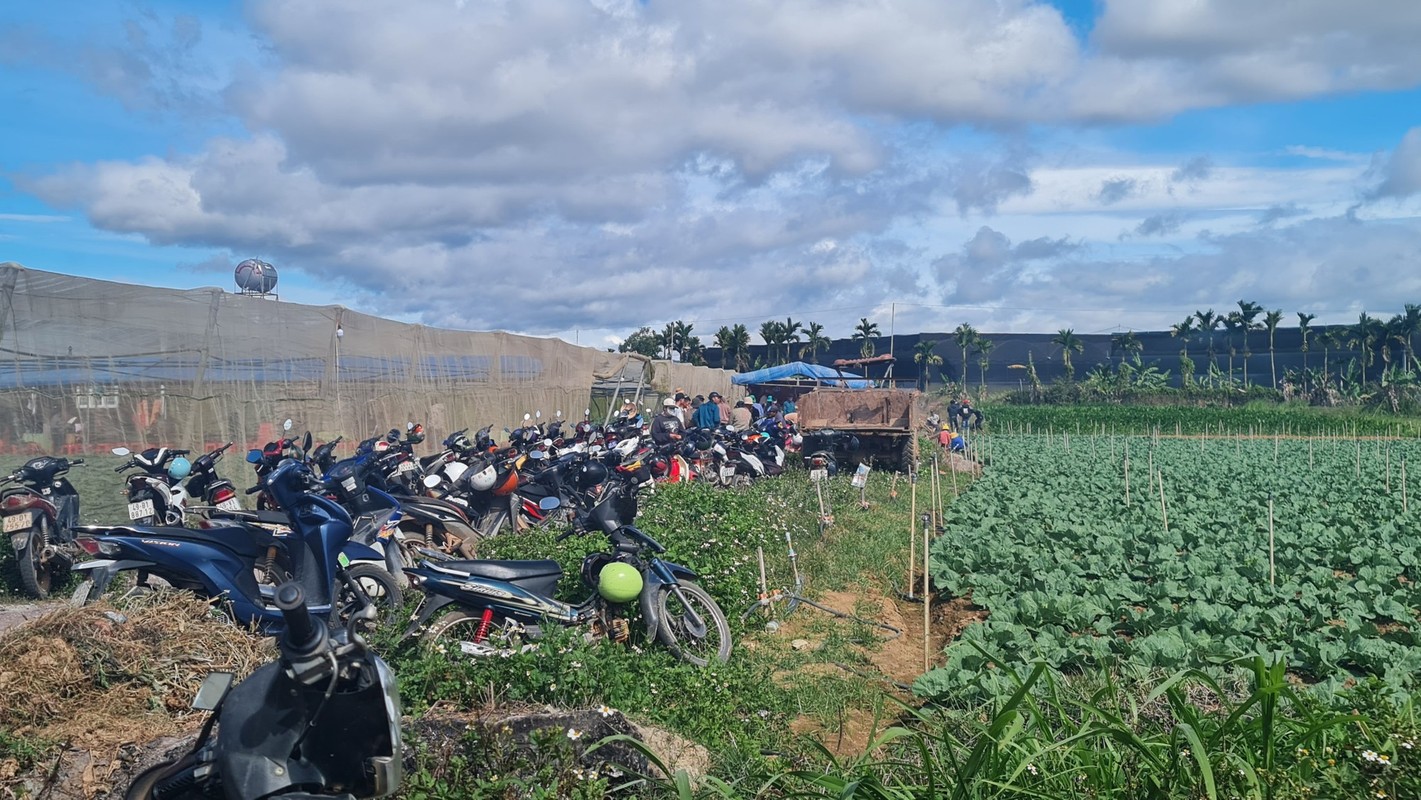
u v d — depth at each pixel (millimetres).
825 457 21156
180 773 3895
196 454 11359
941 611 10523
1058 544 13430
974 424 40844
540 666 6066
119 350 10555
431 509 10023
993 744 4410
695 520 11727
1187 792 4398
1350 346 58469
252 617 6863
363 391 14430
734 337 65750
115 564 6711
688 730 5996
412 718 5258
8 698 5012
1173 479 21969
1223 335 63594
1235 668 7406
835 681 7684
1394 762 4605
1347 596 10156
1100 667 7594
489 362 18469
